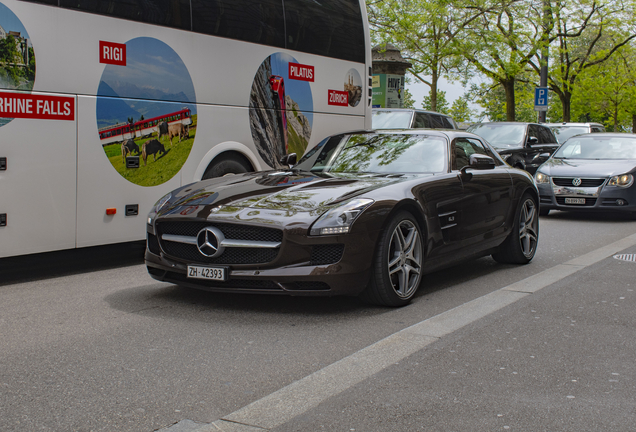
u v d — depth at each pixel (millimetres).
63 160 6195
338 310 4938
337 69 9406
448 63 28578
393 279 5086
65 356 3818
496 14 27172
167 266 4992
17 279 6164
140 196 6887
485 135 15805
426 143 6199
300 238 4527
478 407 3062
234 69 7820
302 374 3533
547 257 7652
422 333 4293
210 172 7680
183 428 2822
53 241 6188
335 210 4652
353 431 2795
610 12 32625
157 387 3324
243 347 4012
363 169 5961
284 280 4543
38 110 5977
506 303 5176
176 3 7133
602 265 6992
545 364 3699
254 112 8102
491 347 4012
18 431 2787
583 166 11969
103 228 6578
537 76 38281
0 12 5668
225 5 7688
